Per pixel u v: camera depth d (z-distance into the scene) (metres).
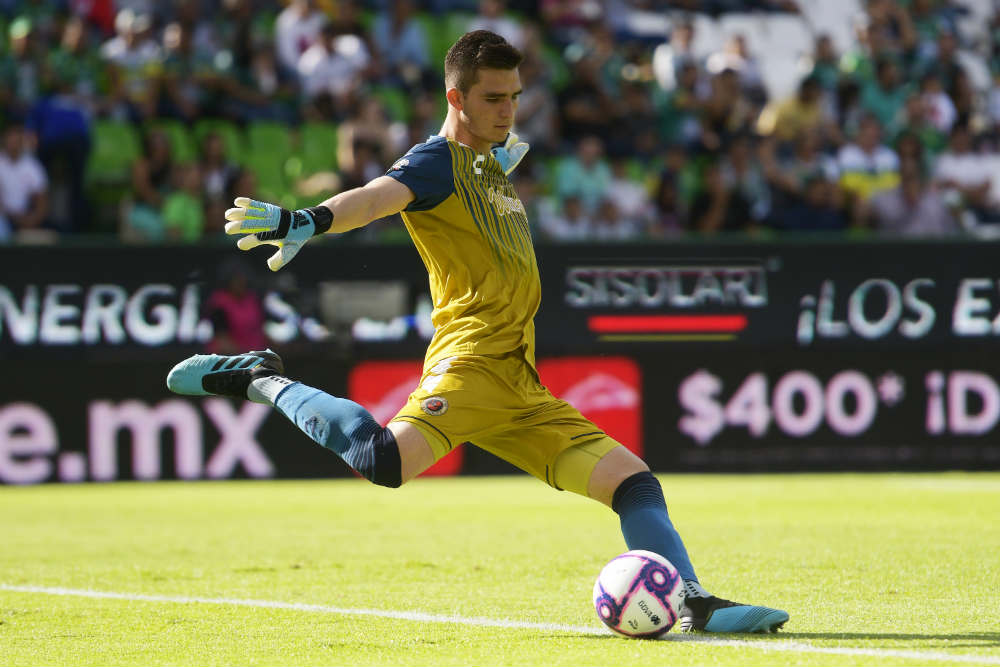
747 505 35.56
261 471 43.53
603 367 44.16
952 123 64.31
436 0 67.44
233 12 58.28
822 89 61.78
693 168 58.22
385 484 15.80
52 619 18.39
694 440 44.47
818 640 15.70
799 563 24.00
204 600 20.20
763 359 44.69
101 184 53.47
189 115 55.41
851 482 42.47
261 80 57.31
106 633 17.16
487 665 14.39
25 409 42.12
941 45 66.31
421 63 61.75
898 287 44.91
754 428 44.62
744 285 44.56
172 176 49.97
